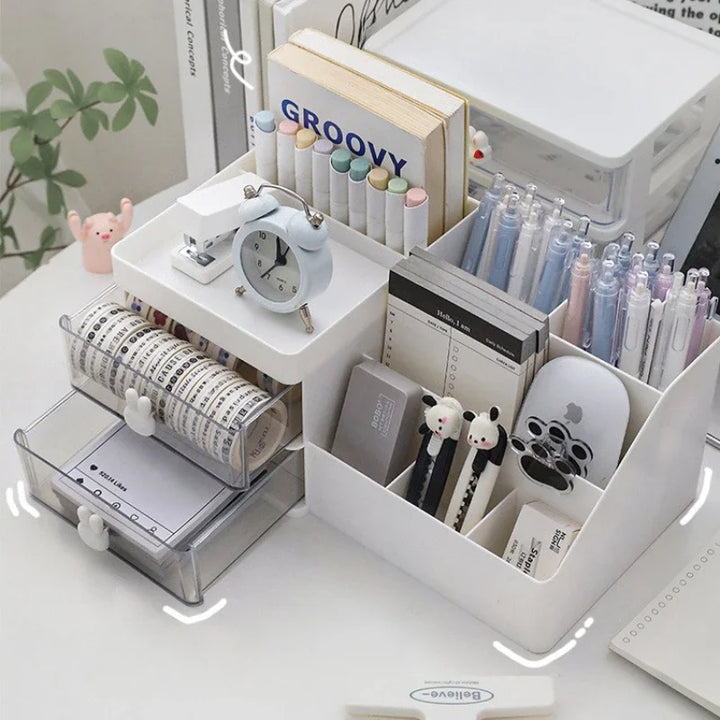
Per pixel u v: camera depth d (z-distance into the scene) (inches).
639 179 47.8
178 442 45.3
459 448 44.4
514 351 41.5
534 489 43.1
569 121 47.0
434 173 43.9
